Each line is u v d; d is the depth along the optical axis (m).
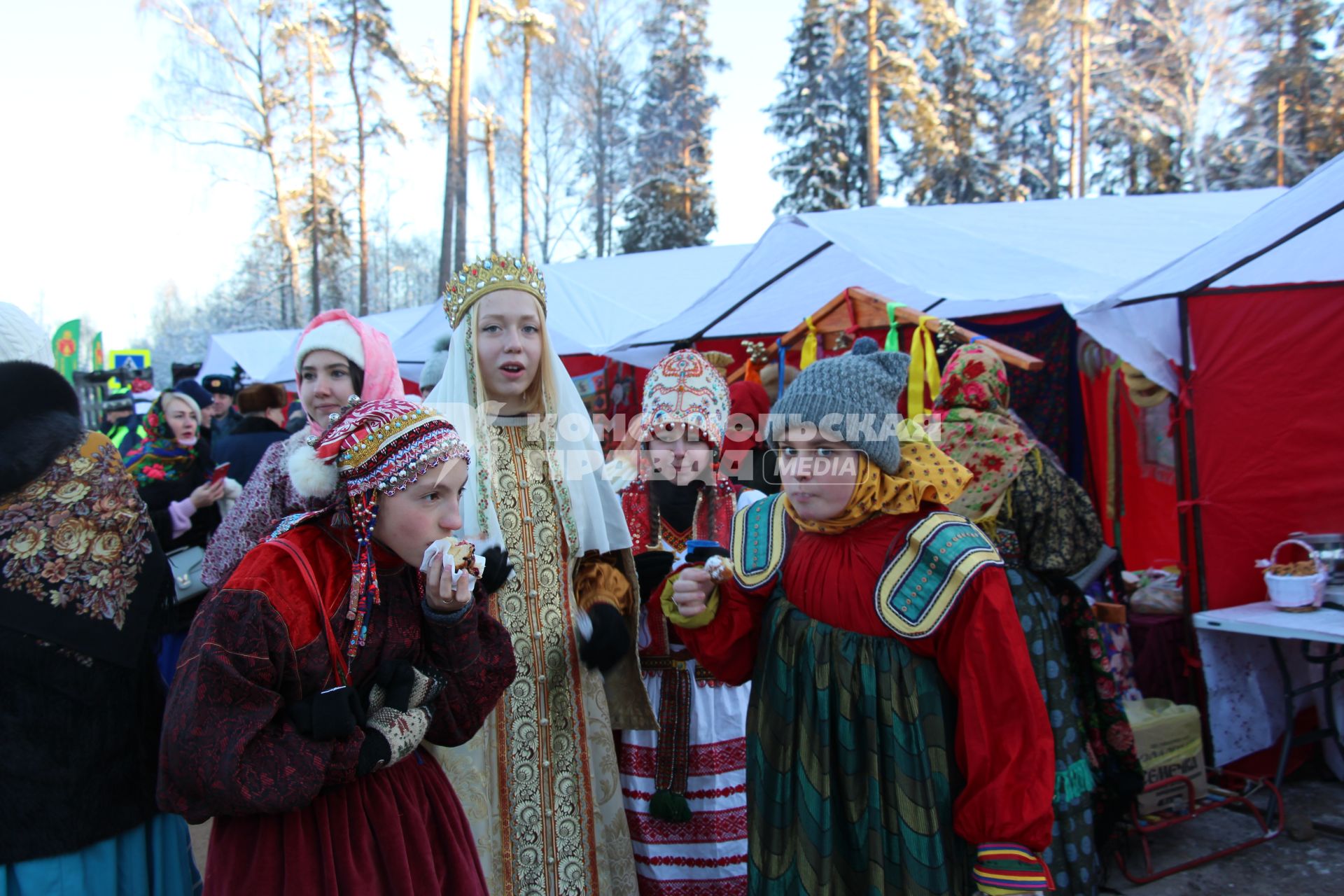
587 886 2.07
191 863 1.94
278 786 1.25
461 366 2.18
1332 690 3.76
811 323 4.61
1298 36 22.41
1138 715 3.35
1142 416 4.88
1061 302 4.36
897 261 4.80
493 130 24.41
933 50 26.14
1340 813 3.47
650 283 9.16
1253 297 3.66
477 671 1.53
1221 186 22.86
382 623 1.45
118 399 8.01
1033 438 2.86
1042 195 29.52
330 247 28.45
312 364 2.40
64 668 1.63
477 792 1.93
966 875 1.62
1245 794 3.51
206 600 1.38
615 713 2.31
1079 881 2.54
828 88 25.14
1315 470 3.63
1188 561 3.71
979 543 1.61
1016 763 1.50
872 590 1.66
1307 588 3.44
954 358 2.96
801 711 1.72
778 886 1.71
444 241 18.22
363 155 26.78
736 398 3.75
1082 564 2.81
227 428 6.84
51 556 1.64
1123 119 24.34
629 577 2.29
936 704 1.62
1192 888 2.99
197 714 1.24
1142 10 23.83
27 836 1.59
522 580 2.09
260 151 25.56
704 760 2.36
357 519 1.42
